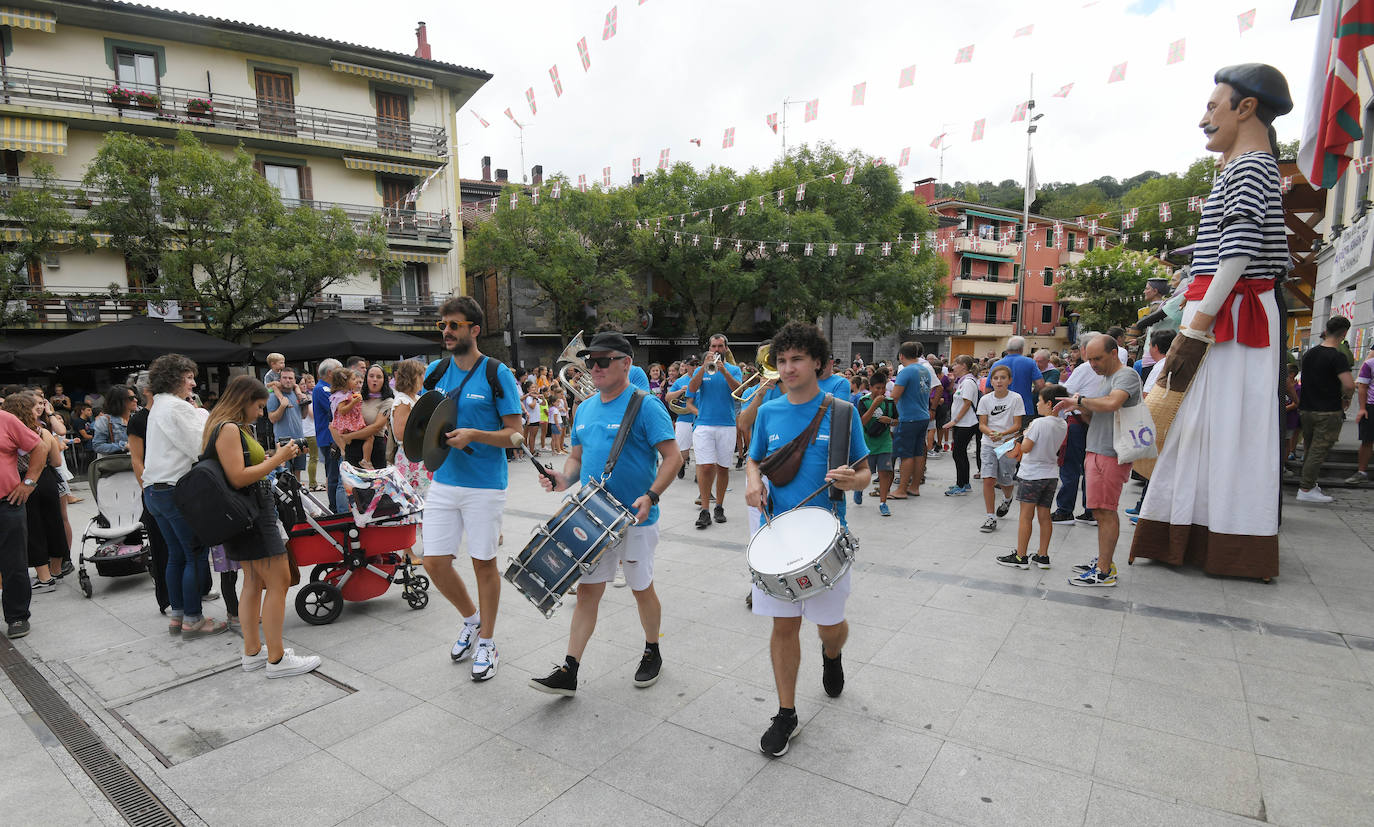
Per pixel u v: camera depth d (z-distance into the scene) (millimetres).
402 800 2705
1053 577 5074
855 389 9594
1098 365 4598
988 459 6504
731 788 2713
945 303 38844
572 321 25156
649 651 3619
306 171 22062
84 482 11484
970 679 3527
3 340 17562
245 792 2789
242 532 3676
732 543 6402
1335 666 3506
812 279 24672
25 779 2930
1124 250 31078
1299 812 2449
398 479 4902
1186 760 2775
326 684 3738
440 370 4082
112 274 19125
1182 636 3930
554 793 2719
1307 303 14547
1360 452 7707
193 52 20422
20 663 4117
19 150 17750
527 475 11047
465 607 4012
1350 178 11062
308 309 20859
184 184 15695
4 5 17547
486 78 24266
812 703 3352
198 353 12469
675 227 23672
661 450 3488
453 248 24609
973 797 2602
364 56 22188
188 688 3732
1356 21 5020
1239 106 4727
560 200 22719
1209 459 4918
